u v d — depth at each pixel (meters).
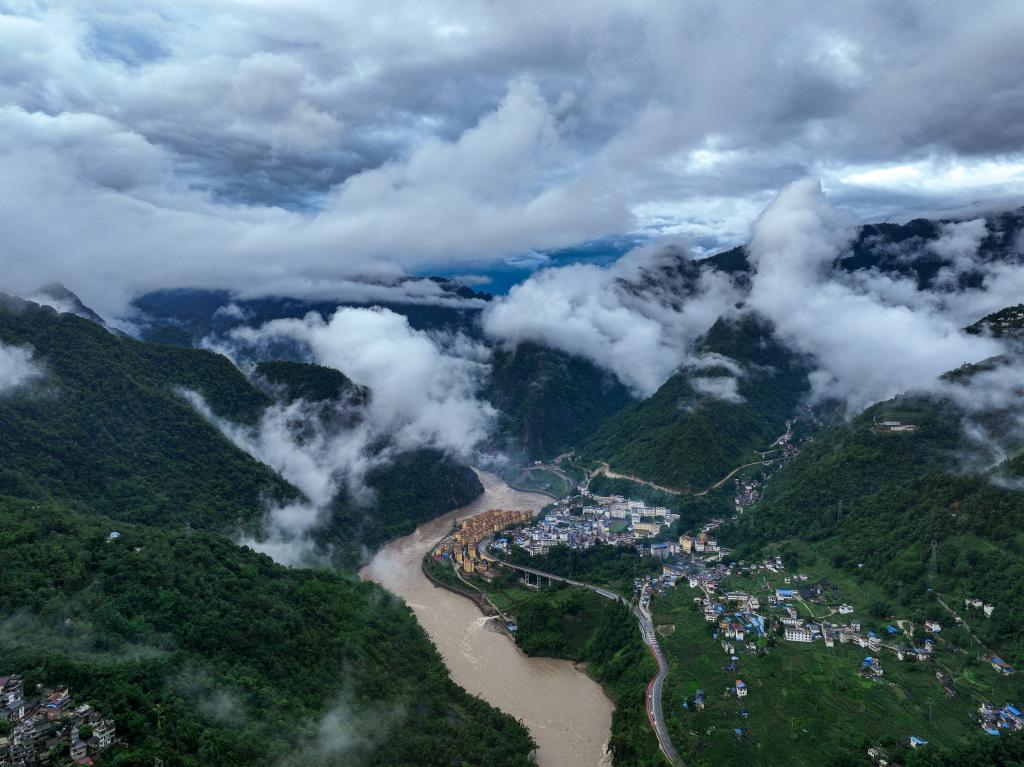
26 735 152.25
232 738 177.50
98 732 157.00
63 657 177.25
